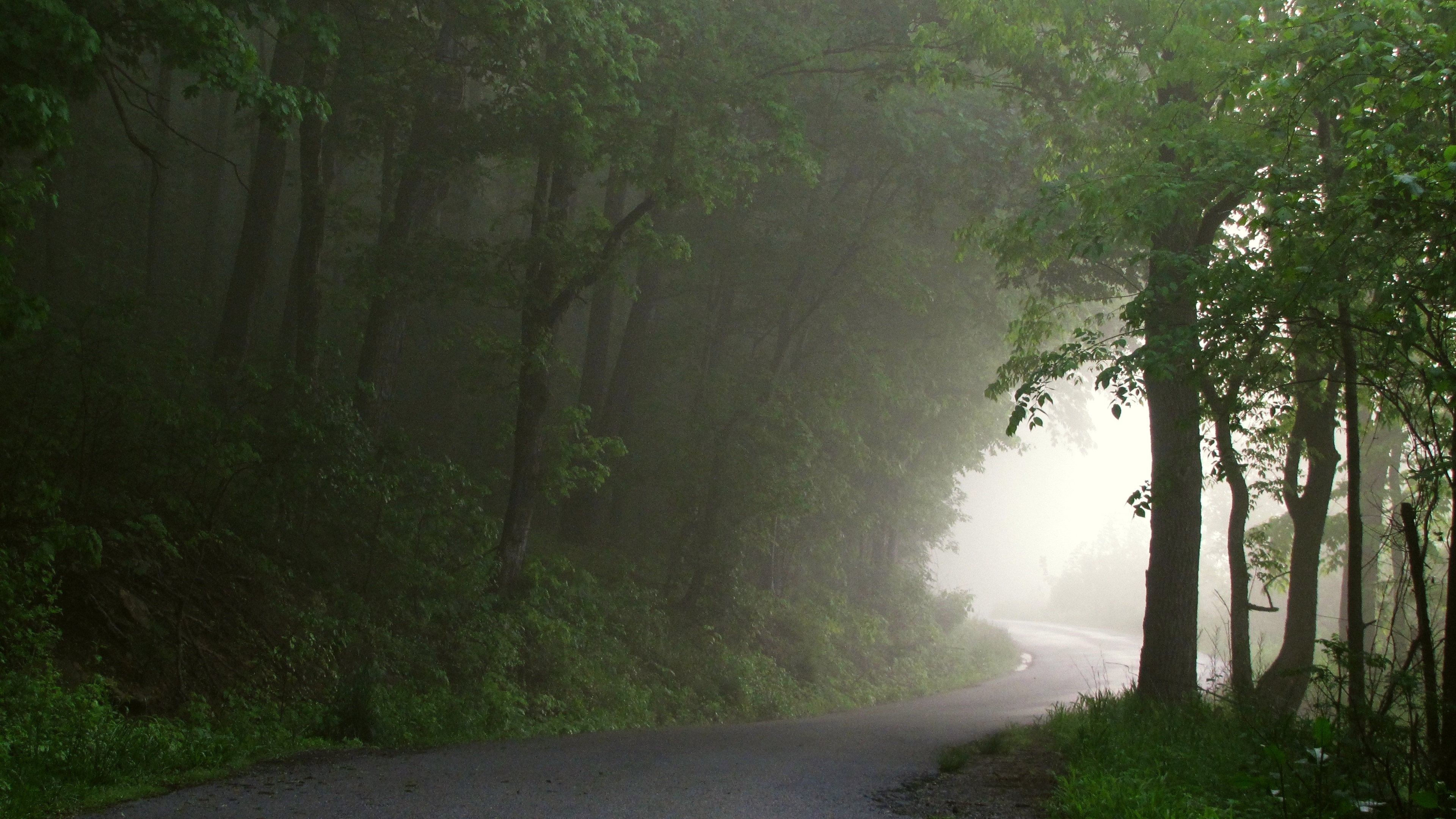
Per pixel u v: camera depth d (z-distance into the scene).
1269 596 16.41
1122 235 12.22
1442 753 7.38
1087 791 8.09
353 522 16.05
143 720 9.95
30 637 9.95
